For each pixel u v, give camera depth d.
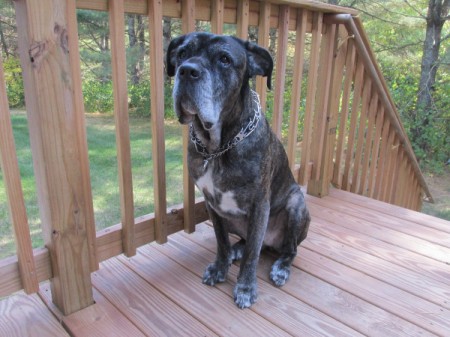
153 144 2.09
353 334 1.74
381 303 1.95
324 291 2.03
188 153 1.96
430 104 9.14
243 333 1.74
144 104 8.67
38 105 1.51
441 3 8.67
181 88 1.61
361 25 3.00
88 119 8.12
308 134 3.07
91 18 6.38
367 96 3.42
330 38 2.91
